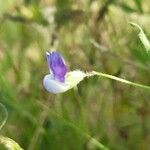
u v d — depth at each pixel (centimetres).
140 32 6
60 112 8
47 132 8
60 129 8
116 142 8
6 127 8
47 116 8
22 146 8
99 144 7
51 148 8
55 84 6
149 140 8
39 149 8
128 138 8
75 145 8
